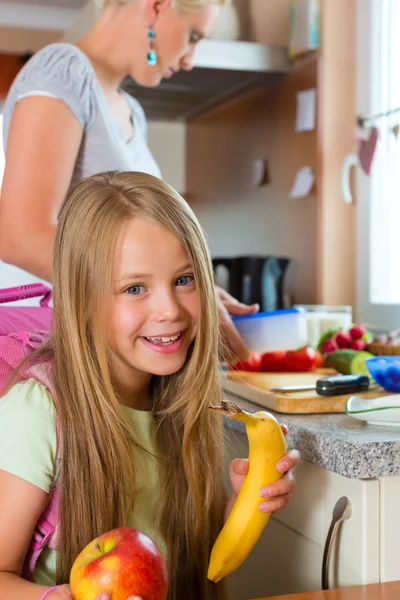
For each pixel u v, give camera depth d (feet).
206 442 3.33
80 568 2.35
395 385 3.85
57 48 4.33
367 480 3.02
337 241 7.45
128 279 2.89
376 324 7.07
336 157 7.43
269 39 8.02
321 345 5.46
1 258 4.23
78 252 2.98
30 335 3.38
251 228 9.01
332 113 7.39
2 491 2.81
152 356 2.97
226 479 4.25
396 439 3.07
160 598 2.35
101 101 4.47
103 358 2.97
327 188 7.39
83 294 2.98
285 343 4.81
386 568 3.04
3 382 3.18
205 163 10.30
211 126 10.04
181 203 3.07
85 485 2.94
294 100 7.79
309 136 7.55
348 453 2.98
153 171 5.26
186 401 3.24
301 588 3.49
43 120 4.19
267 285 7.67
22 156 4.16
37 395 2.94
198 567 3.34
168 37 4.70
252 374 4.70
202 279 3.05
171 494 3.30
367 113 7.30
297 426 3.41
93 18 6.64
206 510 3.33
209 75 7.83
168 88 8.36
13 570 2.80
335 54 7.35
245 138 9.05
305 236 7.72
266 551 3.88
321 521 3.30
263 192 8.64
